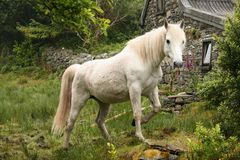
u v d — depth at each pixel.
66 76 9.59
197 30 17.55
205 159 6.99
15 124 12.39
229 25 8.82
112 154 7.48
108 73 8.69
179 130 9.58
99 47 28.23
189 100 13.09
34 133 11.06
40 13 33.56
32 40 33.16
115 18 31.83
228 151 7.17
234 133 8.48
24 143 9.92
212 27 16.83
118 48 27.02
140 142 8.34
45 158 8.91
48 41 32.66
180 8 18.50
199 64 17.23
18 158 8.90
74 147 9.03
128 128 10.61
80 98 9.32
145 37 8.45
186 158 7.26
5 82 27.75
